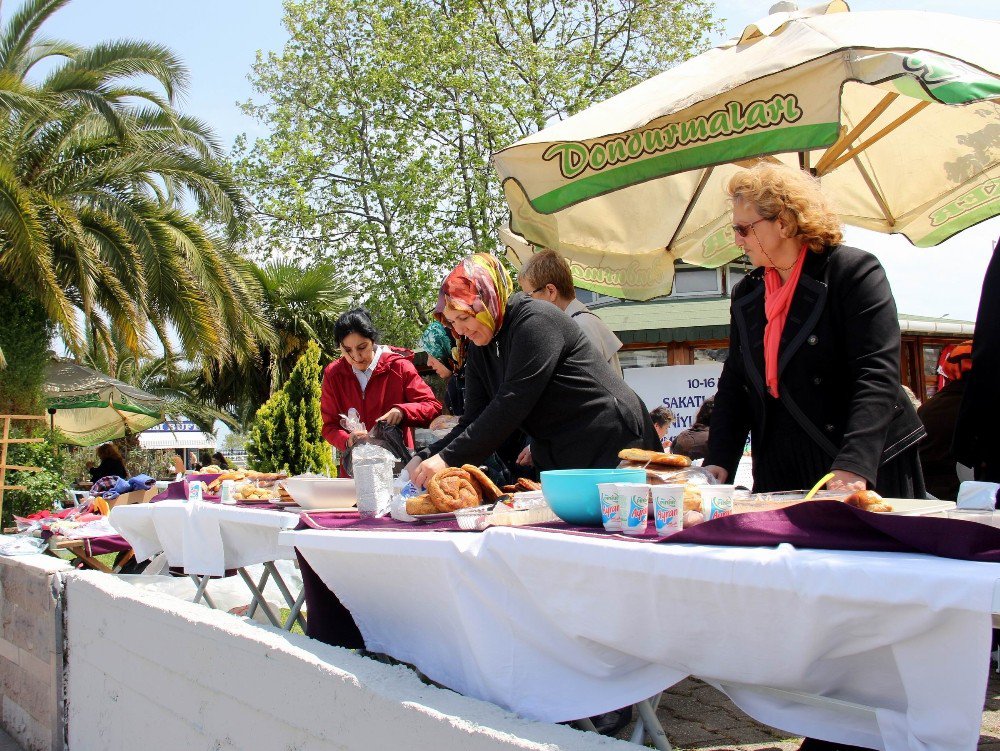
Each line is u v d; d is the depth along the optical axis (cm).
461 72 2197
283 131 2358
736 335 275
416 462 284
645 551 150
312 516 282
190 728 261
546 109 2256
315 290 2642
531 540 173
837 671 142
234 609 470
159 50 1678
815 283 245
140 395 2034
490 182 2262
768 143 304
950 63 270
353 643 266
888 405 226
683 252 537
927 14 326
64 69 1622
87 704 346
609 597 160
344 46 2367
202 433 3462
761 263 254
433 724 163
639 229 529
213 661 250
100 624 336
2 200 1394
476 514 217
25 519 658
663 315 1620
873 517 135
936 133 454
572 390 279
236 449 3719
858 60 286
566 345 280
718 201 523
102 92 1631
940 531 128
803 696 145
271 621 350
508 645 185
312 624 260
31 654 397
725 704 327
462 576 189
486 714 161
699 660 154
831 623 129
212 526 327
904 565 122
